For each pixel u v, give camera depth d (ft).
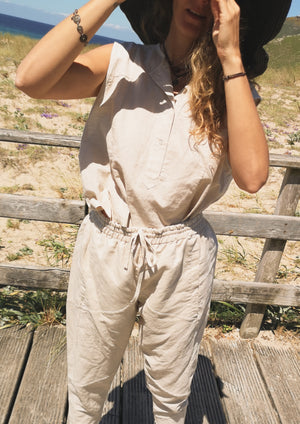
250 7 4.81
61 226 14.90
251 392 8.82
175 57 4.77
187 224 4.96
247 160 4.54
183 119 4.58
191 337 5.34
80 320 5.37
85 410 5.90
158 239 4.81
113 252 4.90
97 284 5.09
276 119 32.30
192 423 8.00
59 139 8.41
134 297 4.97
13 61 37.27
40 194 16.26
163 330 5.21
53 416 7.69
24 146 20.11
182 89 4.72
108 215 4.90
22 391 8.07
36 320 9.84
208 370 9.23
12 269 9.62
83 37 4.21
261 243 15.84
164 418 5.87
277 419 8.28
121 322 5.23
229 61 4.36
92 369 5.58
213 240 5.36
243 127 4.45
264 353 9.93
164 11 5.07
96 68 4.59
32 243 13.55
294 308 11.29
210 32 4.53
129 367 9.00
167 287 4.94
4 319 9.82
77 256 5.36
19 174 17.69
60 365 8.80
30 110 25.29
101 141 4.97
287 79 51.26
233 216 9.36
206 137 4.60
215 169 4.73
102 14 4.20
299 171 9.23
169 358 5.35
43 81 4.29
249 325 10.27
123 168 4.66
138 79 4.64
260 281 10.13
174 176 4.63
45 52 4.19
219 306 10.85
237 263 14.03
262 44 4.89
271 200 18.66
